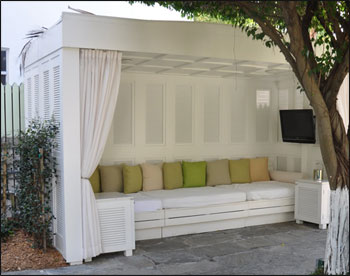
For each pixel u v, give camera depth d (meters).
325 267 4.64
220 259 5.23
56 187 5.43
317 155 7.72
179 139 7.79
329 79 4.70
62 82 4.96
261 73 7.82
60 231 5.31
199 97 7.97
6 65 8.33
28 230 5.53
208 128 8.10
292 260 5.18
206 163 7.79
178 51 5.50
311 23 5.11
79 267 4.93
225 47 5.81
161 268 4.89
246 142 8.55
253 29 5.07
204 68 7.05
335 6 4.57
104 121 5.26
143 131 7.41
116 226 5.32
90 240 5.11
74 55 5.01
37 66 6.23
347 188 4.61
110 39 5.12
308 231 6.68
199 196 6.54
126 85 7.23
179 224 6.33
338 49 4.50
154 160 7.53
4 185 6.45
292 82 8.34
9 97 7.19
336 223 4.59
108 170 6.73
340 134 4.65
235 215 6.78
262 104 8.71
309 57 4.73
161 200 6.27
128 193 6.74
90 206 5.11
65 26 4.87
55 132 5.32
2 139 6.97
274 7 4.89
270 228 6.89
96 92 5.16
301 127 7.79
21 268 4.88
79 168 5.08
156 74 7.50
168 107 7.64
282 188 7.35
